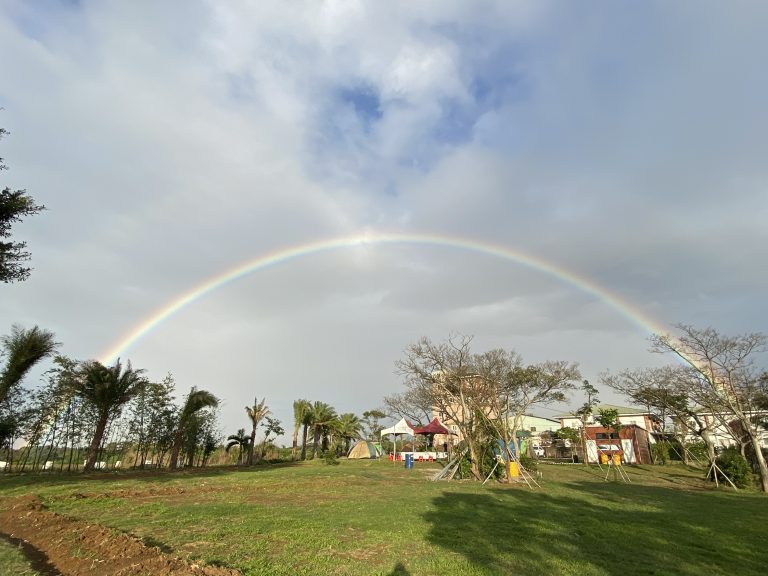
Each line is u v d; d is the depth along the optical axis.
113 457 40.78
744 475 25.59
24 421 31.30
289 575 7.06
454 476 28.61
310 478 25.61
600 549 9.16
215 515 12.20
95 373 32.78
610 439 51.97
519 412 32.75
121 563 7.59
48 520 11.27
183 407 41.12
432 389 32.84
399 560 8.06
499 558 8.28
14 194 18.55
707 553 9.05
